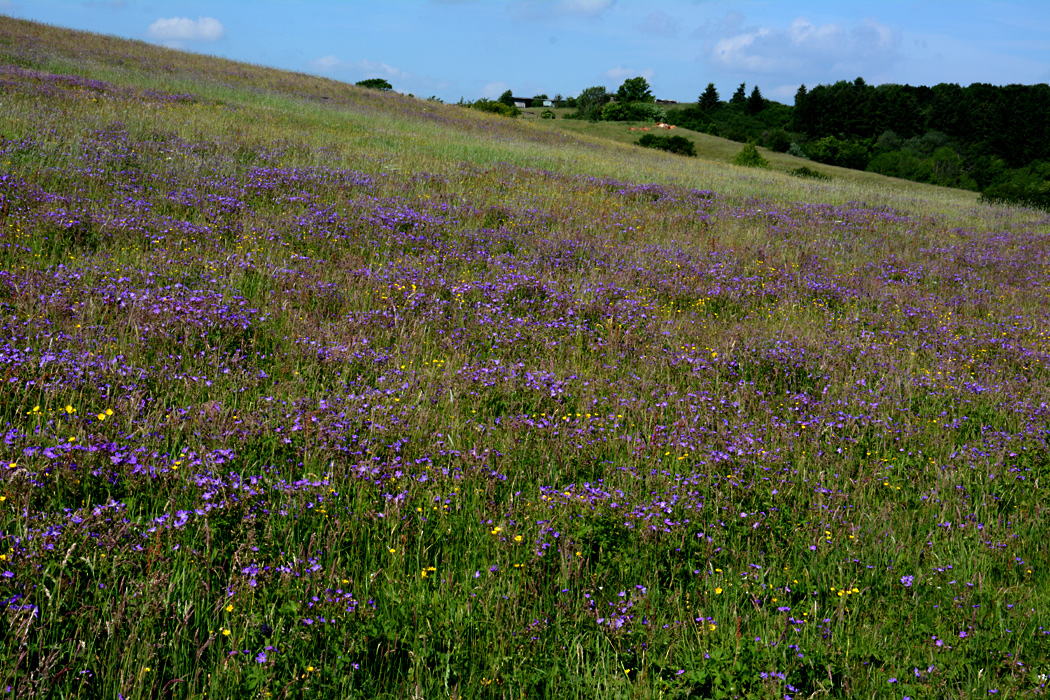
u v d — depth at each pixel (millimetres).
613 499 4918
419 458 5230
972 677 3664
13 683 2883
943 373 8664
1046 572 4699
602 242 13953
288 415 5496
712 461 5668
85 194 11430
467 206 15250
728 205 21250
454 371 7062
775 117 128875
